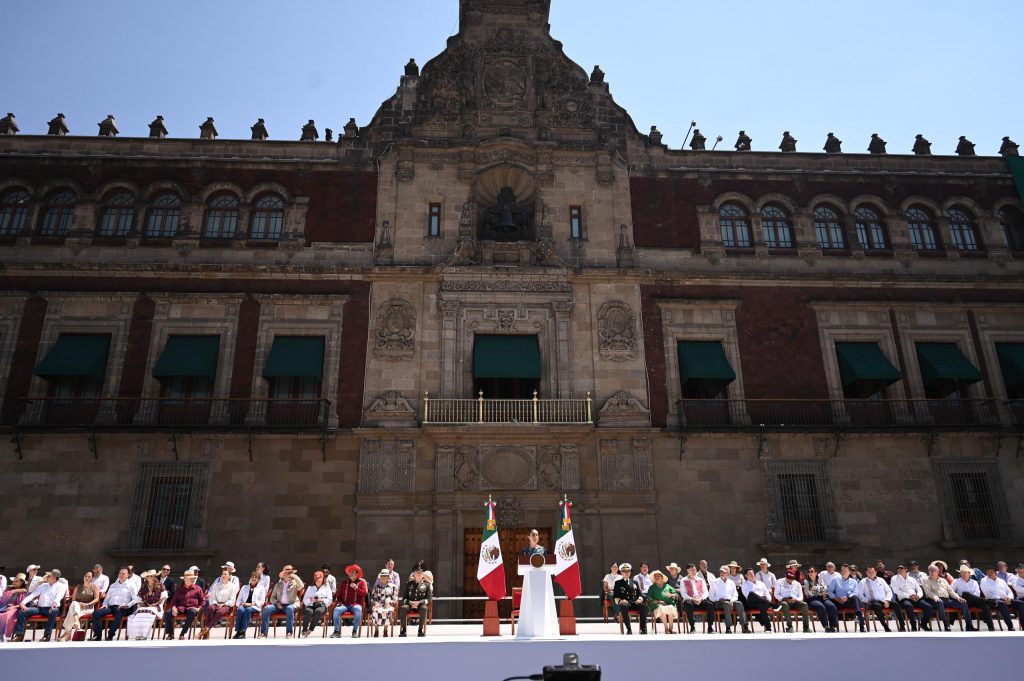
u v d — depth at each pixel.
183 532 25.50
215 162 30.20
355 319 28.41
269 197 30.30
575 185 30.86
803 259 30.69
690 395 28.77
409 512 25.91
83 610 17.94
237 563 25.33
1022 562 27.03
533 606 15.41
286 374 26.98
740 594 19.41
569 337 28.55
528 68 32.16
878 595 18.64
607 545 26.03
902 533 27.06
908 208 32.12
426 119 31.23
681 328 29.16
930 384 29.52
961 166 32.91
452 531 25.69
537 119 31.56
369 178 30.42
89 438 26.06
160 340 27.81
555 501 26.28
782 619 19.67
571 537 17.89
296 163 30.36
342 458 26.52
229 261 29.03
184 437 26.41
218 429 26.06
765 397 28.48
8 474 25.69
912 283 30.48
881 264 30.94
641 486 26.66
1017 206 32.44
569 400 27.28
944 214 31.91
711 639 13.70
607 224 30.44
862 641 13.87
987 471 28.06
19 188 29.78
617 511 26.38
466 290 28.66
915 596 18.50
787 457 27.61
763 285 30.00
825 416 28.33
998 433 28.16
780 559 26.36
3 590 17.50
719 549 26.44
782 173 31.66
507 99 31.70
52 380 27.25
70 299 28.05
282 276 28.72
